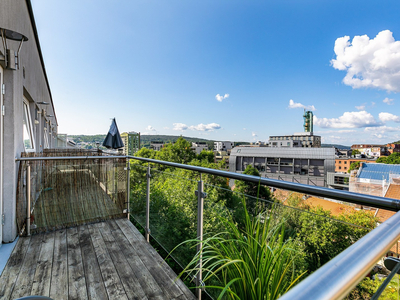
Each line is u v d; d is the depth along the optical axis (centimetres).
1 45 229
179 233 191
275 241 92
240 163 6062
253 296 82
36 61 534
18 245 227
